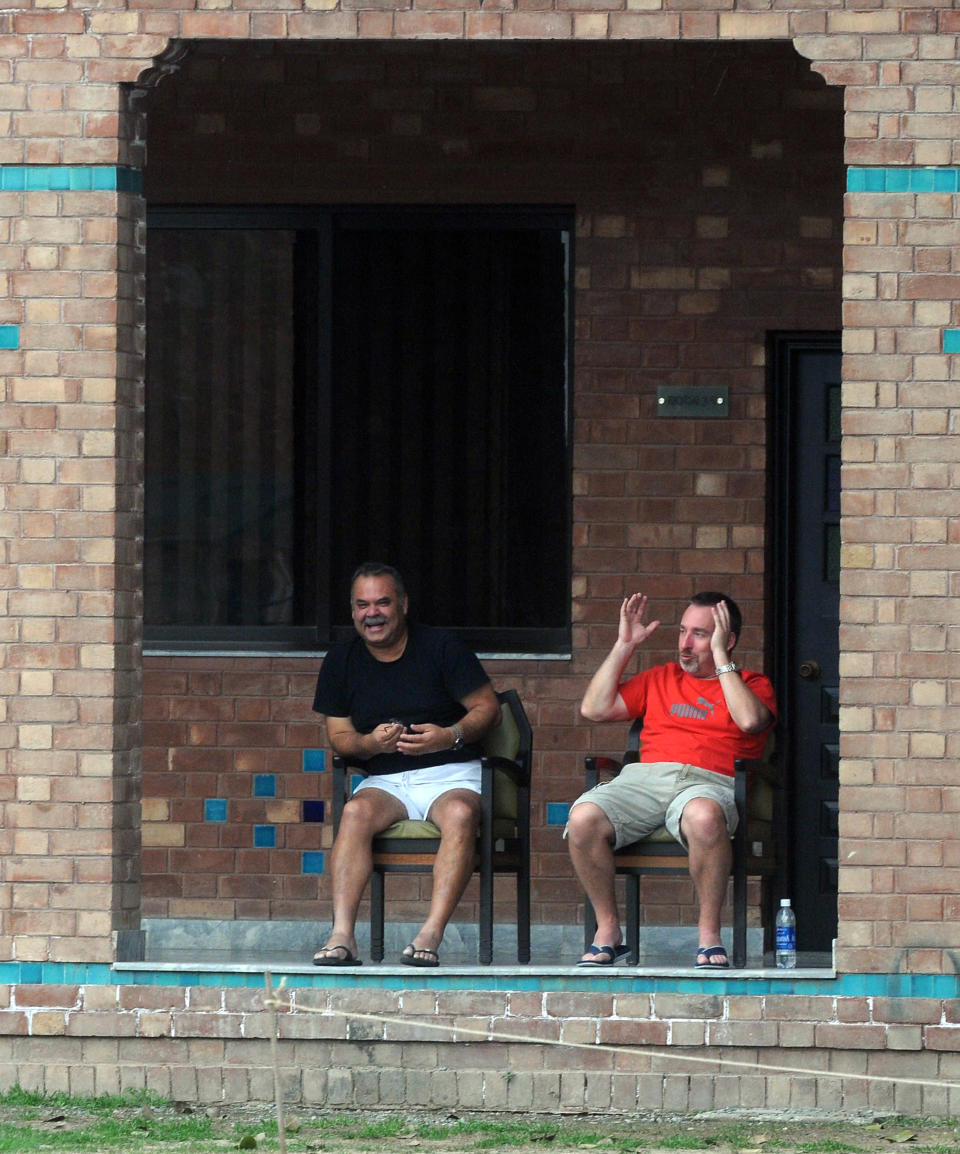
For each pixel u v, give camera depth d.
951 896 30.05
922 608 30.09
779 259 37.81
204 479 39.44
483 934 32.00
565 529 38.88
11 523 30.97
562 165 37.94
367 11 30.50
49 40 30.92
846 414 30.25
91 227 30.94
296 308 39.25
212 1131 29.12
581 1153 27.80
